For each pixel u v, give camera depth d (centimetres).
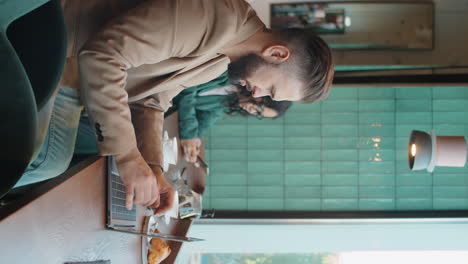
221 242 324
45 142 138
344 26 322
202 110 271
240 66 119
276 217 326
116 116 105
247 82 121
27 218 87
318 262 347
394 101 333
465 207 329
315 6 322
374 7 320
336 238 324
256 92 122
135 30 102
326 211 332
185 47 111
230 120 336
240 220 328
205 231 323
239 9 113
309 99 123
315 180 334
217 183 336
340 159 334
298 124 335
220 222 326
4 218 81
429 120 331
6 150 93
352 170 333
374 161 332
